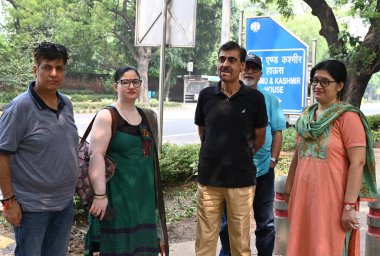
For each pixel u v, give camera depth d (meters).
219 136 3.67
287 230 4.59
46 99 2.96
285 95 9.62
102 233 3.45
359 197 3.23
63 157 2.97
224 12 7.86
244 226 3.72
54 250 3.15
